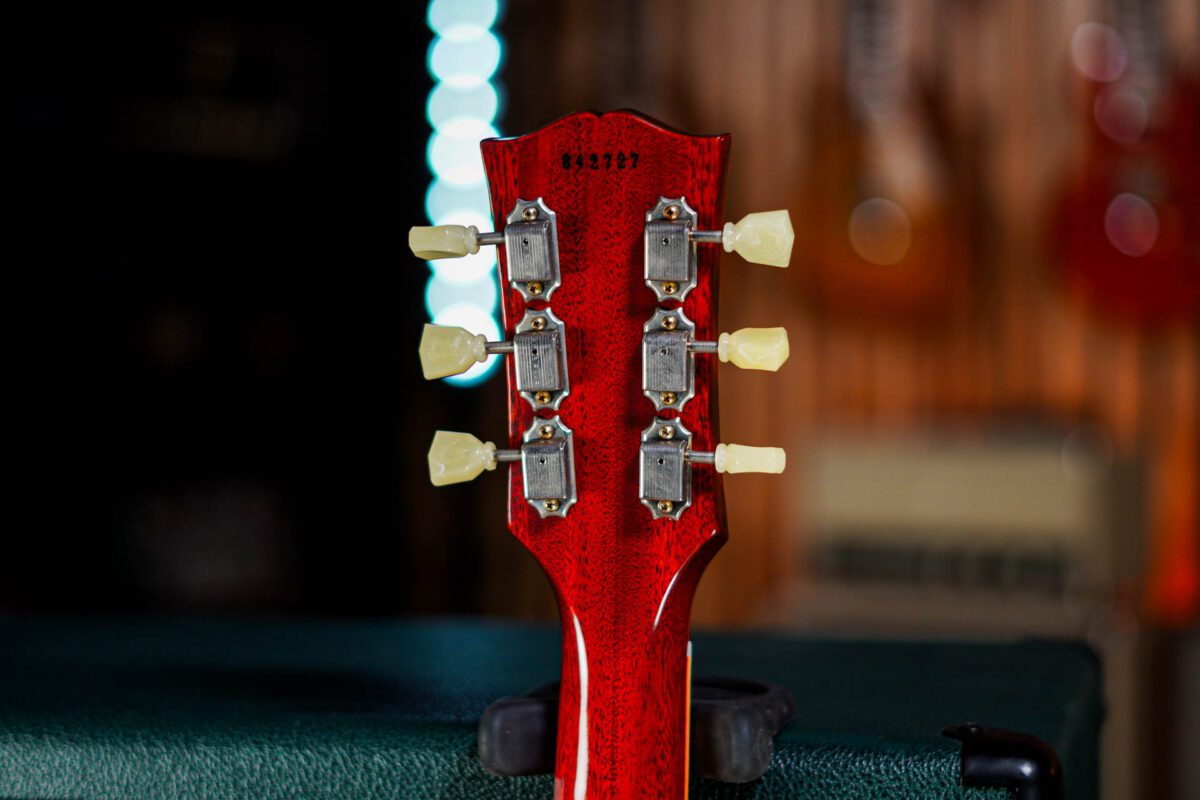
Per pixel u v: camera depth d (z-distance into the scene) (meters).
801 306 2.76
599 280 0.65
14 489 2.73
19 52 2.65
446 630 1.14
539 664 0.96
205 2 2.75
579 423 0.66
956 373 2.69
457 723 0.74
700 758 0.66
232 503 2.86
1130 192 2.46
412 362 2.98
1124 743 1.98
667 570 0.65
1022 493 2.21
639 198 0.65
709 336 0.64
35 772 0.76
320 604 2.95
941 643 1.11
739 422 2.81
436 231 0.66
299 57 2.84
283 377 2.92
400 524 3.00
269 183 2.86
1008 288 2.65
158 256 2.79
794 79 2.74
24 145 2.67
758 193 2.77
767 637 1.13
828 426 2.75
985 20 2.63
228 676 0.91
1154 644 2.04
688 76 2.79
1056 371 2.63
